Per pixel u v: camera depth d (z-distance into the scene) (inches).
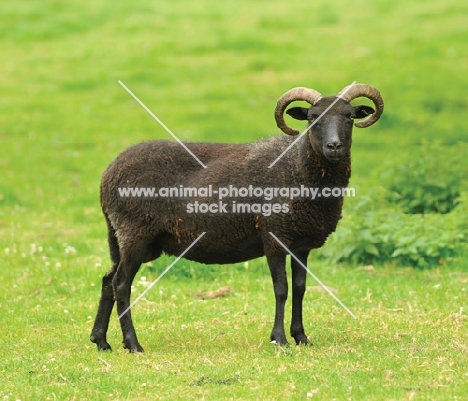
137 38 2593.5
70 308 904.3
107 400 611.8
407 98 1946.4
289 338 784.3
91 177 1596.9
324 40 2488.9
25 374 677.3
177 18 2817.4
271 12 2871.6
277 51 2397.9
